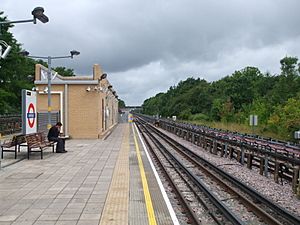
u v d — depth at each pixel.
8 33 42.81
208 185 11.84
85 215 7.18
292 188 11.45
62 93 26.94
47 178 11.18
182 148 23.34
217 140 21.23
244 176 13.82
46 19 12.70
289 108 29.91
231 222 7.54
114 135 33.53
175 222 7.05
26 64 51.44
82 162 14.76
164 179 12.17
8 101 46.78
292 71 44.78
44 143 17.42
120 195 8.94
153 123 65.06
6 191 9.32
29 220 6.84
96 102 27.06
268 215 7.79
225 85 71.81
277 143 18.42
